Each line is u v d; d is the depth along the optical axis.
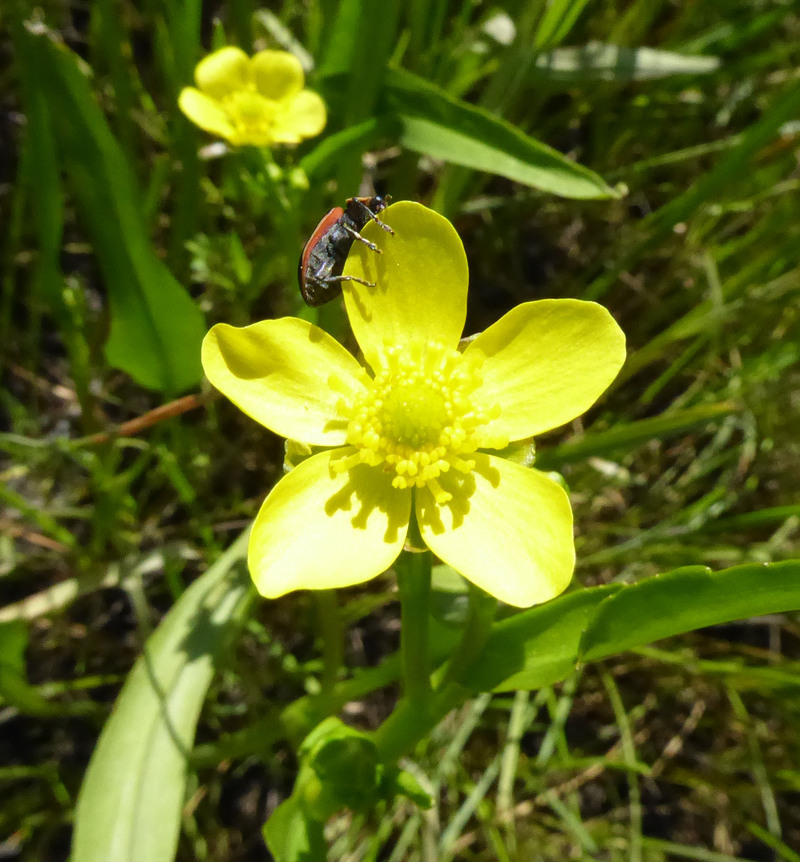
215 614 0.06
